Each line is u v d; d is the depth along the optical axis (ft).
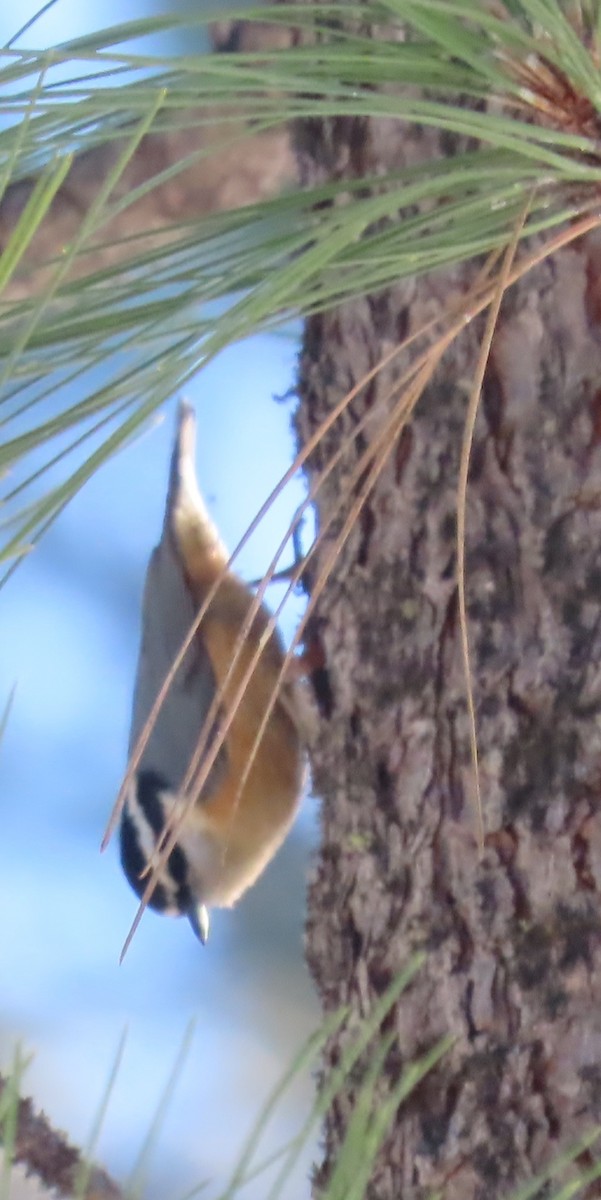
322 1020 15.02
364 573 14.64
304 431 15.74
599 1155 12.52
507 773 13.28
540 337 13.12
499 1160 13.00
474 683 13.50
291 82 7.34
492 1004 13.25
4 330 8.09
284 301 7.97
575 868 12.87
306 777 23.21
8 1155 7.94
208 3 13.85
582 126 8.11
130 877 25.82
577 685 12.93
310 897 15.53
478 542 13.52
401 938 13.98
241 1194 24.54
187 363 7.45
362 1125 8.59
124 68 7.57
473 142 13.38
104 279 8.40
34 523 7.00
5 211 17.94
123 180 18.78
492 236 8.55
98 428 7.57
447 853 13.69
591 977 12.78
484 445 13.48
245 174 18.92
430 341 13.74
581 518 12.98
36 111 7.50
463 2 7.75
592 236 12.84
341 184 8.89
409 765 14.12
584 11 8.04
